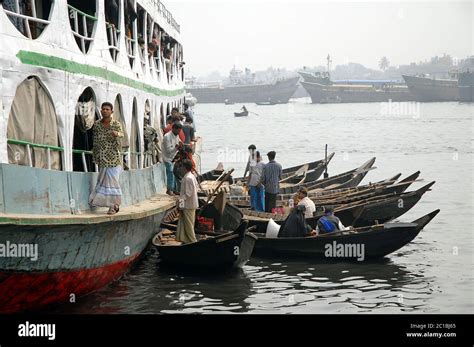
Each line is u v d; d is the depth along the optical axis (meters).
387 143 59.56
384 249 17.36
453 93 130.00
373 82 150.00
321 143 60.62
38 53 11.55
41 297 11.91
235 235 15.27
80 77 13.34
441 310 13.60
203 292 14.65
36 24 12.69
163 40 26.80
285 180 29.64
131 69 18.69
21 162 11.27
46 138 12.09
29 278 11.20
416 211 25.62
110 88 15.49
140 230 15.80
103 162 13.12
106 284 14.60
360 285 15.36
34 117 11.66
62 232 11.27
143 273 16.12
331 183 28.92
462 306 13.88
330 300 14.21
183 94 35.84
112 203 13.18
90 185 13.21
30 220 10.27
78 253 12.20
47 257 11.29
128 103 17.44
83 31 14.34
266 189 21.94
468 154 49.81
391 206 20.39
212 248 15.55
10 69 10.68
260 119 102.19
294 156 50.25
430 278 15.98
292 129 79.44
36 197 11.20
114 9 17.02
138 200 17.36
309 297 14.41
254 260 17.67
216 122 96.06
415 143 58.97
